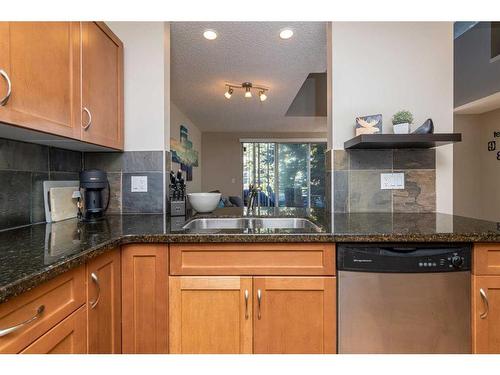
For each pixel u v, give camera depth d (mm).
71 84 1245
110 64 1617
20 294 670
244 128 6664
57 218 1532
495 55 4086
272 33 2385
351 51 1817
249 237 1160
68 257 835
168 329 1187
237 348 1183
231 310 1183
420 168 1790
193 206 1933
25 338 690
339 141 1817
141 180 1820
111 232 1217
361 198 1810
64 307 835
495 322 1150
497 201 4832
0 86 881
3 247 952
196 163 6480
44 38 1080
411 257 1150
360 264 1159
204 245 1184
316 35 2420
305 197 7203
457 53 4703
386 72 1812
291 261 1181
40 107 1059
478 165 5133
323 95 5293
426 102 1805
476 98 4363
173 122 4602
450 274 1154
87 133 1372
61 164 1634
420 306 1154
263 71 3205
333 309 1175
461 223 1379
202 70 3170
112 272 1122
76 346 889
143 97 1813
